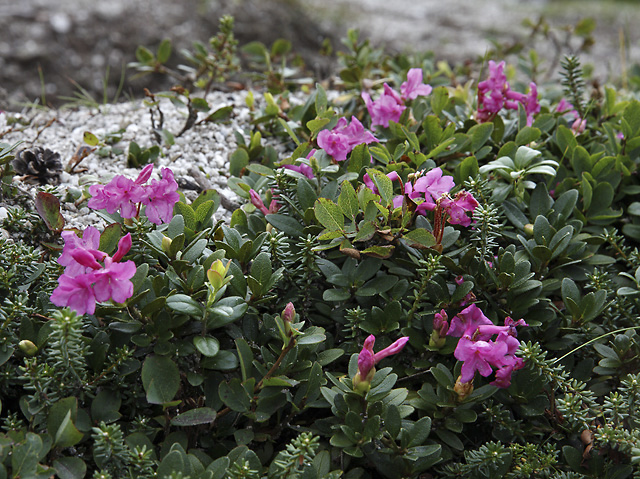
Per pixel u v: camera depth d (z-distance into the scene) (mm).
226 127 902
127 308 698
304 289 741
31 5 1829
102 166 850
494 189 789
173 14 1914
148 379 678
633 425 707
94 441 689
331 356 714
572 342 750
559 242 751
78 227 776
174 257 721
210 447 702
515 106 856
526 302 741
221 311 680
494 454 681
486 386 704
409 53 1761
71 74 1730
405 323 742
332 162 785
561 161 831
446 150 824
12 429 671
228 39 970
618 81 1223
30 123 918
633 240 833
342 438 684
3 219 757
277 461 660
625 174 829
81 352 683
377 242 757
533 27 1209
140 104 959
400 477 689
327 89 1009
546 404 719
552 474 705
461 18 2432
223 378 711
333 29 2049
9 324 695
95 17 1833
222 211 813
